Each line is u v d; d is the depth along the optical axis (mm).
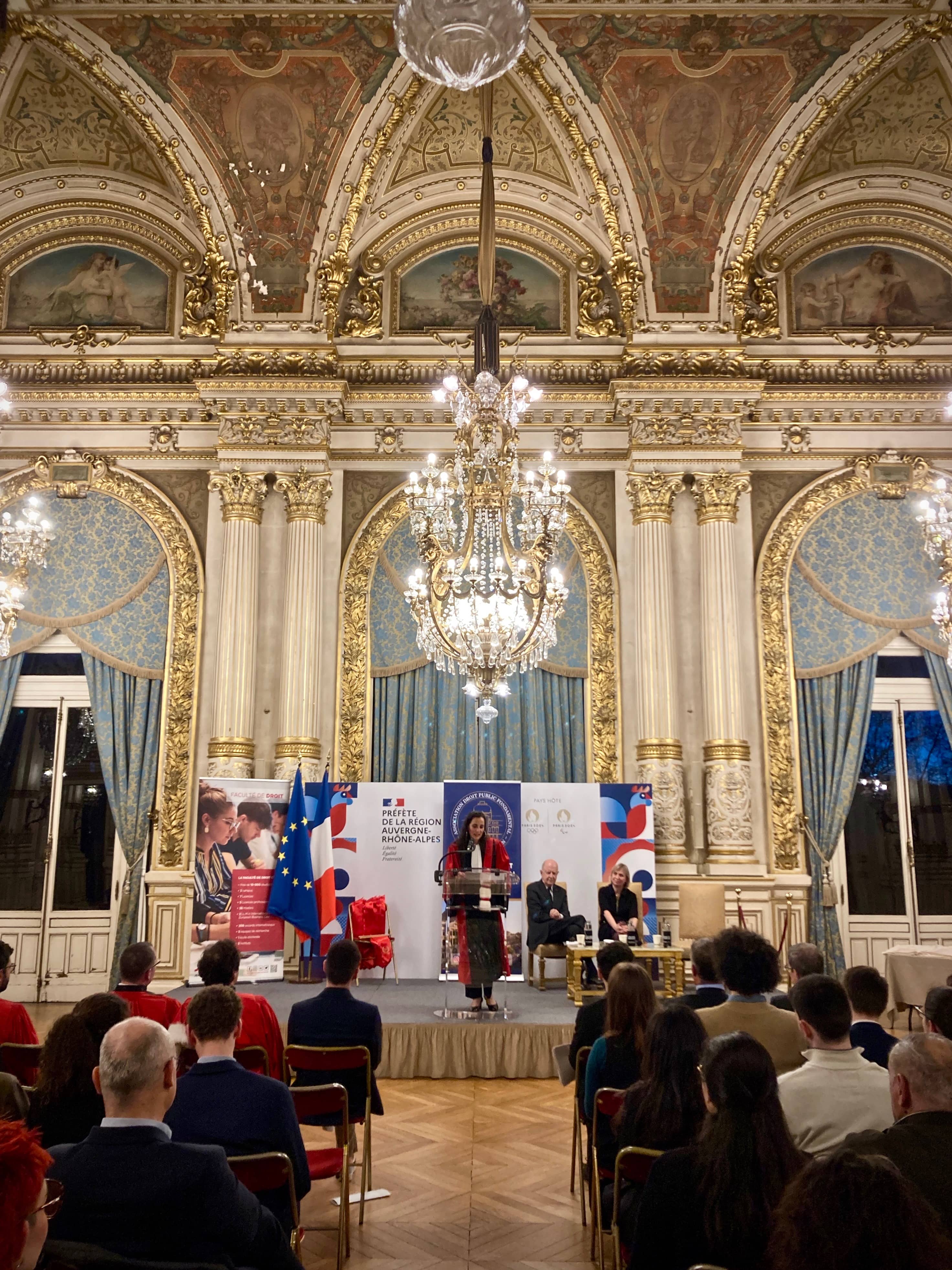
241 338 11992
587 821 10469
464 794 10422
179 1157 2582
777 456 12195
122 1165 2549
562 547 12039
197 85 10867
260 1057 4852
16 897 11508
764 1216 2350
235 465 11867
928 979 9062
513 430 8539
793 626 11867
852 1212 1572
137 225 12555
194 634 11789
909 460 12109
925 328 12375
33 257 12633
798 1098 3291
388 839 10391
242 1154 3383
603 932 9586
